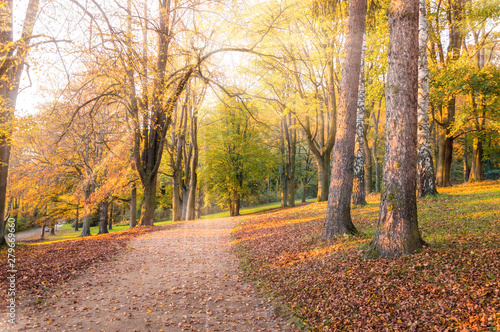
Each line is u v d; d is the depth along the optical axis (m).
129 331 4.44
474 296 3.98
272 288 6.16
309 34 15.07
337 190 8.53
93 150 18.80
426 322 3.81
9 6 7.06
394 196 5.91
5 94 9.04
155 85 10.06
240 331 4.51
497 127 16.45
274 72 13.85
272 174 29.67
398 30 5.91
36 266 7.90
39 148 17.91
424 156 11.89
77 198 22.36
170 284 6.50
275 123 27.50
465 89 13.28
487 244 5.44
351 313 4.50
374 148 26.23
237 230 13.65
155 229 14.50
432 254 5.44
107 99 12.52
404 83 5.88
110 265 8.45
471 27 15.03
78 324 4.65
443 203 10.19
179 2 6.60
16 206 22.14
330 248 7.47
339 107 8.74
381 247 5.95
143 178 15.91
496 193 10.69
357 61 8.67
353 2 8.64
